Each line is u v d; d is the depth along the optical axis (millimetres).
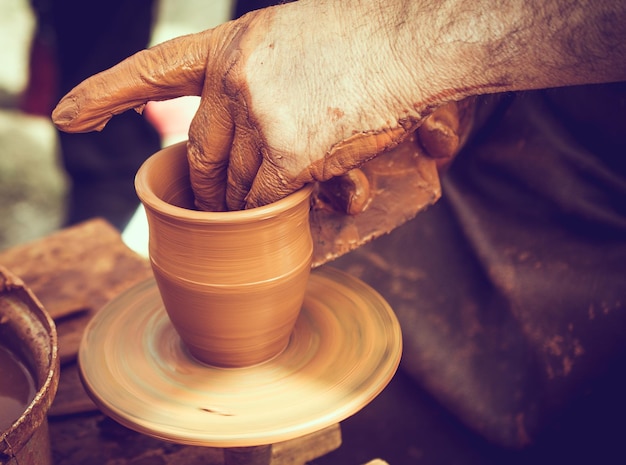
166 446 665
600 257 779
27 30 3268
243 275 574
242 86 574
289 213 572
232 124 592
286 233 578
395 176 662
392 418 867
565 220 806
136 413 582
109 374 613
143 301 676
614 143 771
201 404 592
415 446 846
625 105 750
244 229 559
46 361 573
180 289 584
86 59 1948
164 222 570
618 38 549
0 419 571
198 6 3164
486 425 822
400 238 877
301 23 580
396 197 657
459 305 856
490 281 823
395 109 574
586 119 778
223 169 619
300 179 574
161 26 3135
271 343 615
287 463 672
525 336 806
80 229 901
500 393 828
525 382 825
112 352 631
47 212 2287
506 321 843
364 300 670
